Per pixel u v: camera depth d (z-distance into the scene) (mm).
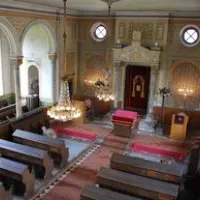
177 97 15055
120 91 16078
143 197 7465
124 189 7637
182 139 13289
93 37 16234
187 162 11219
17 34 12047
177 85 14922
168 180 8172
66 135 13352
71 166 10492
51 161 9562
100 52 16219
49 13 13688
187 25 14000
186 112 14789
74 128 14094
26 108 15766
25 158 9312
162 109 14586
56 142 10281
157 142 12984
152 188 7316
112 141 12891
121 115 13273
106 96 12602
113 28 15578
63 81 8578
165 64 14836
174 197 7043
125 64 15594
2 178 8734
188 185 9109
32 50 15164
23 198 8445
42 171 9469
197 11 13203
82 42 16578
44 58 14977
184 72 14648
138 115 14469
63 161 10297
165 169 8281
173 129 13336
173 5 11086
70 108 8836
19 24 12016
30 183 8508
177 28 14242
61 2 11125
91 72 16797
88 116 15656
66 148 10398
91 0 10266
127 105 16672
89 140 12938
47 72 15125
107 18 15602
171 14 14109
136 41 14672
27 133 10844
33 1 10891
